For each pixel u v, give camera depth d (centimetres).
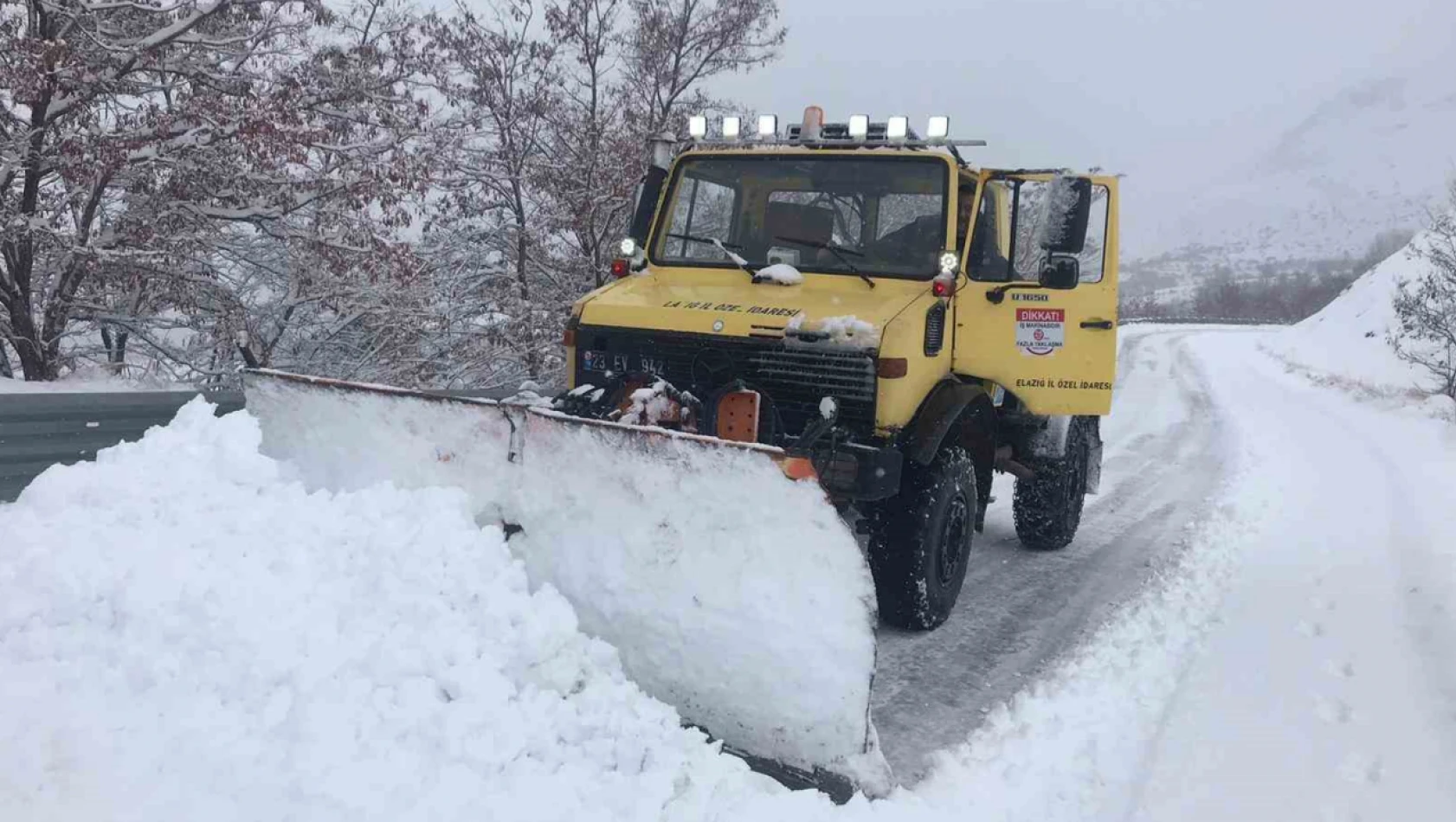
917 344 452
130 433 554
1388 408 1634
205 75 751
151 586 311
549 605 329
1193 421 1493
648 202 552
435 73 890
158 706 276
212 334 852
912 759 353
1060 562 638
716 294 494
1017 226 524
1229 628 498
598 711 302
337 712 274
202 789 247
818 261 508
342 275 830
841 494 421
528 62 1016
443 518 344
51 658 295
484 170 1037
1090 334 532
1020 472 591
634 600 335
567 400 446
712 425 434
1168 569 616
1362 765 351
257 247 898
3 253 720
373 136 853
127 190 767
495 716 285
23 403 500
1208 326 5484
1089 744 363
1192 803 323
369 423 391
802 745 313
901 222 497
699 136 554
